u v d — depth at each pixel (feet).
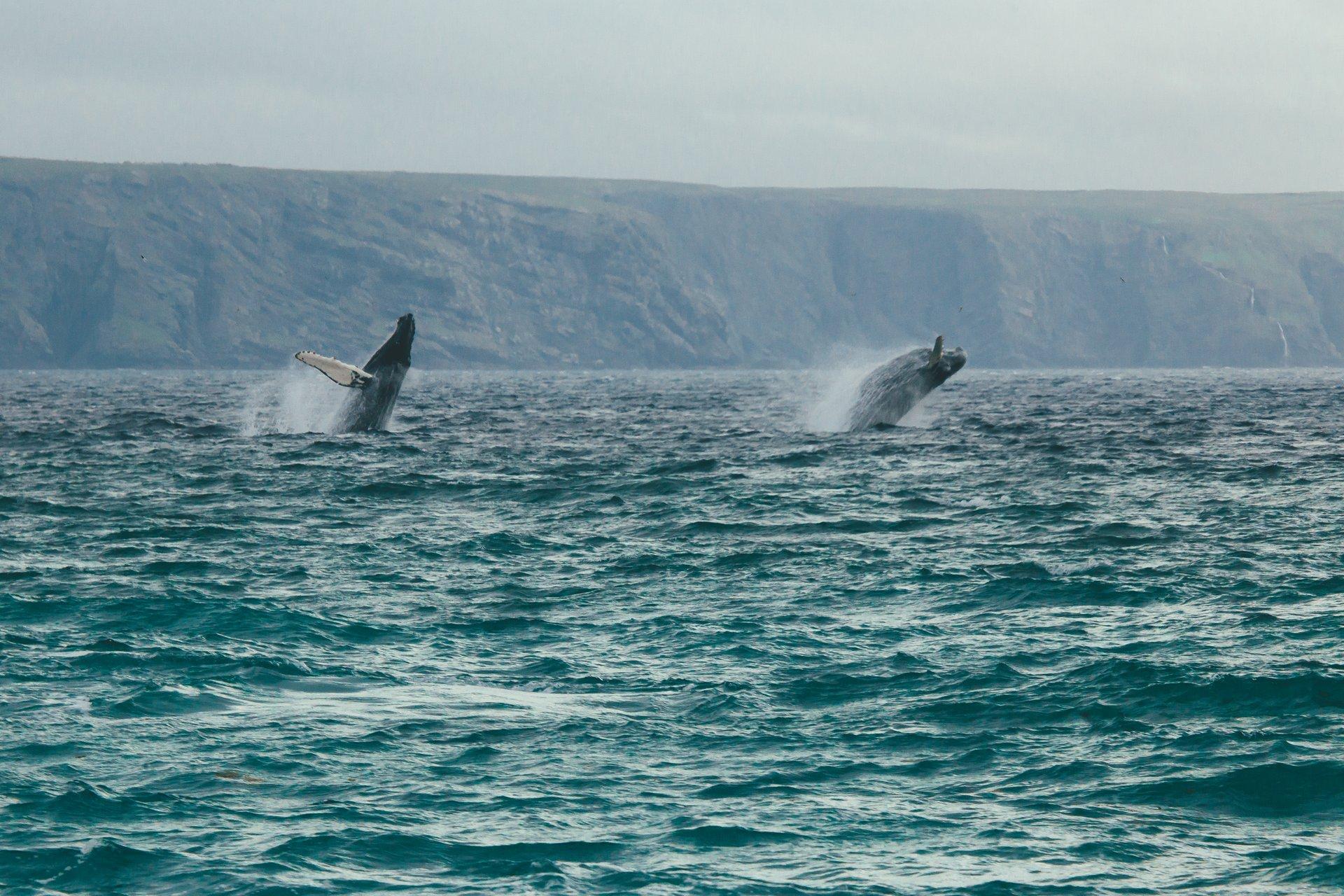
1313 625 198.59
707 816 129.59
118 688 172.04
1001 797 134.41
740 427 650.02
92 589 235.20
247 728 156.56
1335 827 125.08
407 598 231.09
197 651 190.80
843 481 384.47
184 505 344.69
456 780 139.64
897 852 121.29
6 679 175.73
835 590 233.96
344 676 180.34
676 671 182.09
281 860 119.44
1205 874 115.75
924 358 542.98
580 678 179.42
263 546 283.38
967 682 173.17
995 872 116.88
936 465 424.46
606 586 240.73
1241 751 144.15
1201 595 221.87
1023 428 603.67
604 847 122.62
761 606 222.69
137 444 520.83
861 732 154.51
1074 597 223.10
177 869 118.01
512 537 292.81
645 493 365.61
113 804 132.16
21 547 280.92
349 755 147.23
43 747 149.07
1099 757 144.56
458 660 189.57
